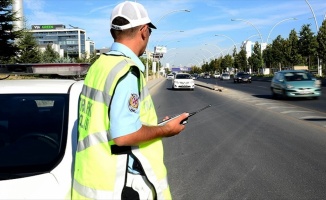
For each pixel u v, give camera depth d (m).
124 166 2.02
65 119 2.81
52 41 150.38
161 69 129.38
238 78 53.81
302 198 5.21
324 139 9.32
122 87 1.98
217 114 14.90
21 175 2.31
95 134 2.01
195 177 6.25
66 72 4.15
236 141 9.30
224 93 29.27
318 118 13.13
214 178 6.19
